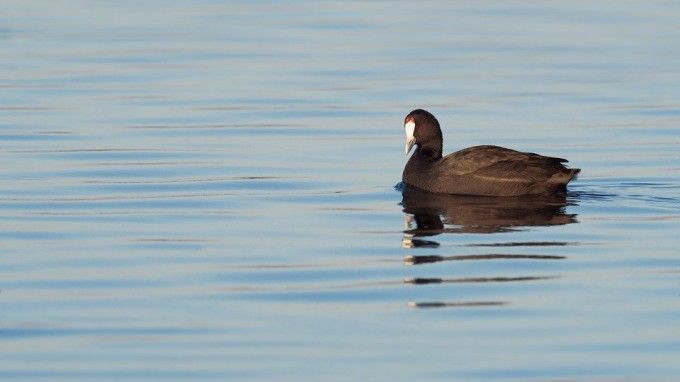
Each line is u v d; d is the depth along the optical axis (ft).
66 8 126.11
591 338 39.42
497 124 77.71
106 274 46.78
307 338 39.65
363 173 65.41
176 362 37.58
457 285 44.98
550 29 113.19
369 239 51.67
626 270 46.70
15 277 46.42
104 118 79.10
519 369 36.91
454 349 38.58
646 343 38.96
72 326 40.86
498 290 44.37
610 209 56.39
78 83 90.38
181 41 107.65
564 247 49.88
